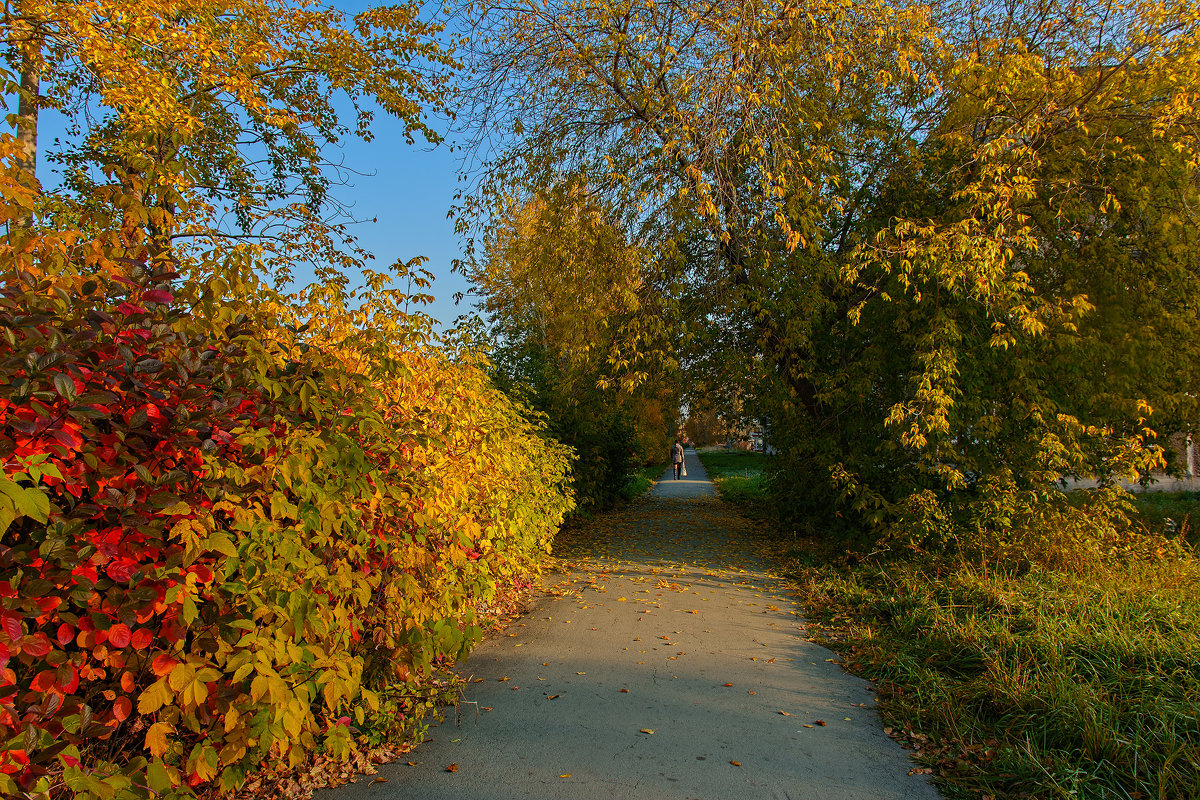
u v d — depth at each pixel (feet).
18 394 6.34
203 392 8.03
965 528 24.02
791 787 10.25
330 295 13.14
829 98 29.45
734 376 33.09
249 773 9.93
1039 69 25.00
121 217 9.21
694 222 29.40
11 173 7.54
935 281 24.82
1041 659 13.92
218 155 34.94
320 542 9.64
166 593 7.42
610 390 34.83
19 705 6.46
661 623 19.71
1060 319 23.71
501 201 32.19
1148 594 17.19
